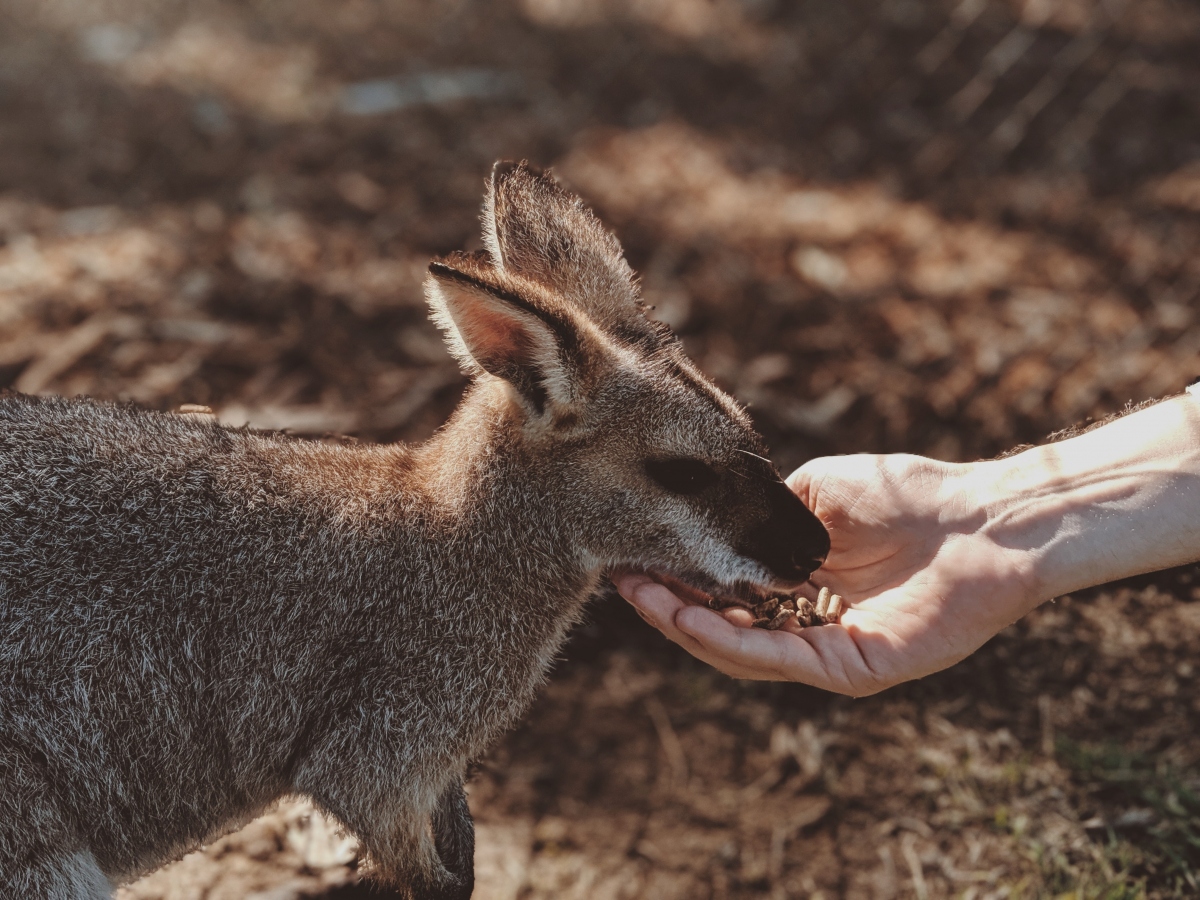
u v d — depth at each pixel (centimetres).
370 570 78
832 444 117
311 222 140
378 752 77
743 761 98
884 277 137
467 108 170
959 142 165
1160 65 181
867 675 78
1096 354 124
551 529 81
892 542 82
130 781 75
